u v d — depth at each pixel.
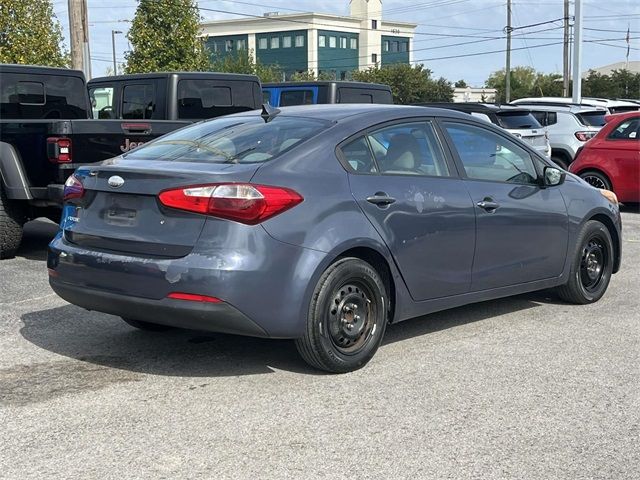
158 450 3.84
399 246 5.15
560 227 6.41
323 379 4.86
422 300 5.41
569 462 3.76
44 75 9.25
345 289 4.88
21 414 4.27
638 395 4.66
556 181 6.38
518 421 4.25
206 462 3.71
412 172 5.40
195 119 10.45
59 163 7.93
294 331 4.66
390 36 99.25
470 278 5.70
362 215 4.95
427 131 5.63
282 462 3.72
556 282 6.53
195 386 4.73
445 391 4.68
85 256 4.80
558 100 18.98
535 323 6.25
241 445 3.90
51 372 4.97
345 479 3.55
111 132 8.22
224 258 4.41
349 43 95.69
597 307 6.80
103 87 10.93
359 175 5.05
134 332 5.91
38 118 9.25
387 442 3.95
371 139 5.25
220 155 4.96
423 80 73.56
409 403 4.48
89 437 3.99
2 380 4.82
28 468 3.65
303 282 4.63
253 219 4.47
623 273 8.27
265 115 5.53
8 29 18.73
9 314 6.40
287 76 93.12
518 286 6.16
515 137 6.29
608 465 3.74
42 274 7.99
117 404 4.43
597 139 13.34
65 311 6.51
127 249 4.70
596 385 4.82
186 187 4.51
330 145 5.01
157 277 4.48
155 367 5.09
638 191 12.80
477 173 5.84
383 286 5.10
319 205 4.74
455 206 5.50
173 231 4.55
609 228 7.09
